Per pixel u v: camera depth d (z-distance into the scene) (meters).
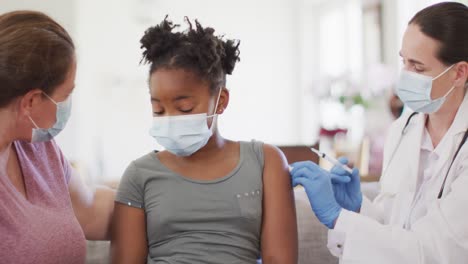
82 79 5.16
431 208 1.39
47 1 4.98
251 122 6.30
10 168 1.28
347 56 5.86
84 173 2.65
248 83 6.25
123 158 5.43
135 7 5.49
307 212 1.89
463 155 1.43
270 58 6.31
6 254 1.16
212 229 1.34
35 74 1.17
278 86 6.37
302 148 2.27
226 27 6.09
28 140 1.28
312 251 1.86
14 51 1.14
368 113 4.63
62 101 1.26
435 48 1.43
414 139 1.63
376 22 5.14
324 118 5.98
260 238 1.40
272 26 6.30
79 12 5.12
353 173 1.58
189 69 1.31
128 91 5.45
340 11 5.99
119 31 5.41
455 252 1.30
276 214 1.39
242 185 1.38
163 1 5.70
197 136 1.34
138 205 1.41
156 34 1.36
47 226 1.25
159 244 1.37
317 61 6.39
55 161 1.40
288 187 1.44
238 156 1.45
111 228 1.50
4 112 1.20
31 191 1.29
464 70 1.45
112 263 1.41
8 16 1.20
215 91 1.38
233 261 1.32
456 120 1.50
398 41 4.78
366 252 1.36
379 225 1.40
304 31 6.37
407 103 1.57
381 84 4.46
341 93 5.05
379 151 4.25
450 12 1.44
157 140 1.37
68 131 5.04
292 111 6.45
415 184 1.60
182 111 1.34
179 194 1.36
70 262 1.30
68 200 1.37
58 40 1.21
